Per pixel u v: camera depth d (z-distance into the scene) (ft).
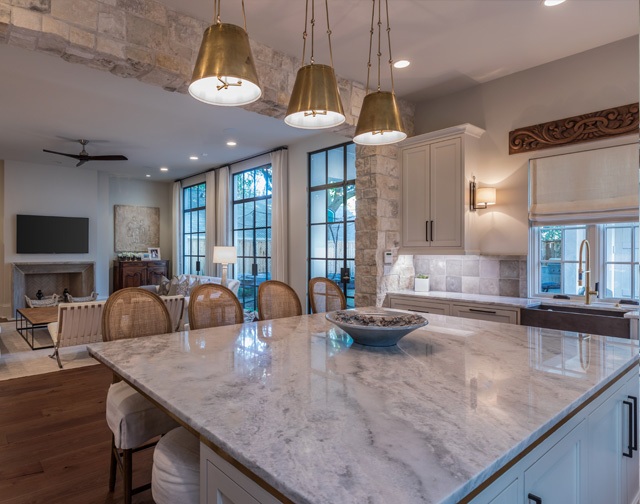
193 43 9.33
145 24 8.61
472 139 12.88
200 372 4.25
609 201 10.36
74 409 10.32
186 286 21.68
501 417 3.10
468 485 2.22
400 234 14.25
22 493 6.63
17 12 7.09
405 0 8.73
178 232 32.04
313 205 20.25
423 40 10.50
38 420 9.62
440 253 13.00
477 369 4.39
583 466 3.91
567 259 11.54
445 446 2.63
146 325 6.46
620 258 10.64
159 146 21.72
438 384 3.88
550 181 11.53
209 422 3.01
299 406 3.32
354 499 2.06
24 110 15.98
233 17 9.43
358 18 9.48
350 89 12.92
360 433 2.83
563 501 3.53
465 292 13.56
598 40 10.47
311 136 19.76
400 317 5.98
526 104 12.16
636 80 10.13
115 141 20.65
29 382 12.55
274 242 21.81
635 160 10.01
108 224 29.94
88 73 12.64
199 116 16.74
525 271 12.04
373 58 11.46
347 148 18.35
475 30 10.02
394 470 2.34
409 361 4.69
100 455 7.91
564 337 6.00
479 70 12.25
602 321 9.04
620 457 4.85
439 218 13.03
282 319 7.66
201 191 29.99
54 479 7.05
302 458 2.48
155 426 5.36
